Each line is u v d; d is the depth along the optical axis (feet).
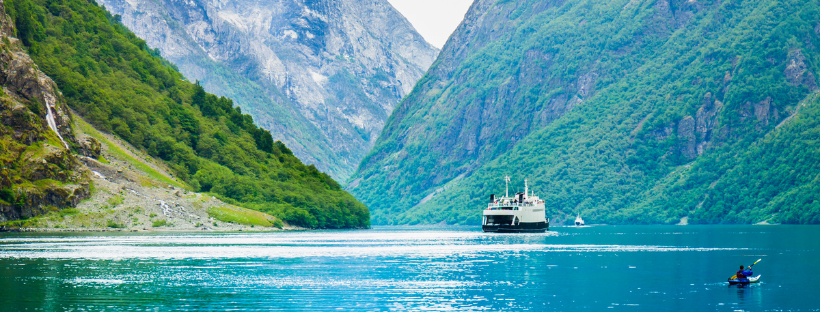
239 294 320.09
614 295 320.91
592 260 488.02
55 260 445.37
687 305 297.33
